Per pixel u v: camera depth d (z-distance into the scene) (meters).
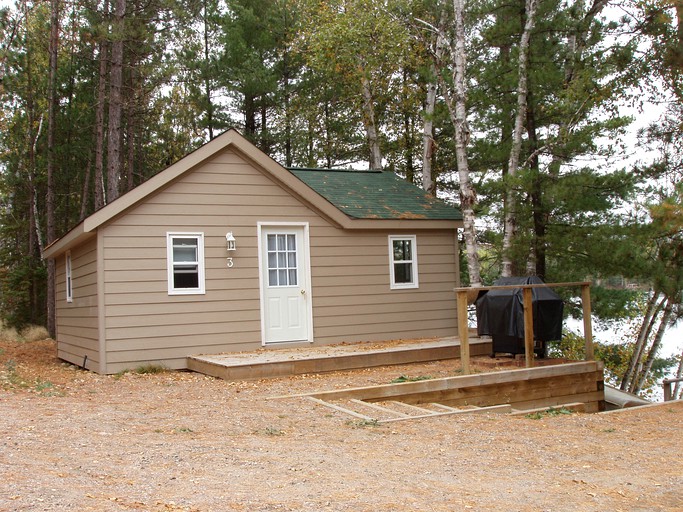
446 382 10.36
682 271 14.94
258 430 7.29
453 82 17.62
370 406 9.01
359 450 6.55
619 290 19.05
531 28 16.50
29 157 29.08
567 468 6.19
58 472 5.15
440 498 5.02
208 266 13.30
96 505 4.38
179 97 28.72
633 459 6.61
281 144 28.03
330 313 14.66
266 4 27.81
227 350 13.36
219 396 9.63
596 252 15.22
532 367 11.65
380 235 15.48
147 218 12.80
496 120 18.47
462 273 26.09
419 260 15.99
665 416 9.35
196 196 13.27
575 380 11.95
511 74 16.78
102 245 12.39
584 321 12.57
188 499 4.66
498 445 7.07
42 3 27.55
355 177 18.11
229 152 13.63
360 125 27.80
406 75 25.50
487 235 20.14
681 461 6.54
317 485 5.18
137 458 5.77
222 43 27.22
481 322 13.20
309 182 16.83
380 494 5.03
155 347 12.71
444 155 26.52
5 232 31.22
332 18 22.67
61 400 8.99
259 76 25.78
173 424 7.46
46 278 28.92
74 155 28.53
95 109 26.94
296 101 27.14
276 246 14.20
